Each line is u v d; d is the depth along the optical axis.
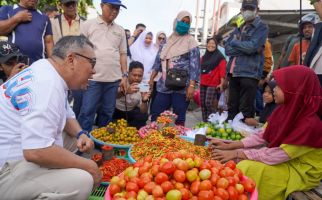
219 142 3.42
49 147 2.18
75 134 3.05
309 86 2.81
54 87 2.23
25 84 2.21
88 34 4.80
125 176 2.24
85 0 9.65
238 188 2.13
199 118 8.73
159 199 1.90
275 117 3.10
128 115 5.45
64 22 5.14
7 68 3.15
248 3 4.92
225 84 6.72
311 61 3.87
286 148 2.79
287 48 6.42
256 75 5.01
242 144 3.32
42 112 2.14
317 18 5.61
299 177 2.83
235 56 5.20
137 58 7.34
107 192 2.18
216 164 2.29
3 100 2.32
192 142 4.09
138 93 5.43
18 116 2.29
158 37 7.94
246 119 4.88
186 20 4.96
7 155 2.35
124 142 4.30
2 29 3.81
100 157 3.59
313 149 2.78
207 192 1.95
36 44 3.94
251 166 2.85
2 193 2.34
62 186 2.33
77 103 5.33
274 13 8.66
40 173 2.34
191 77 5.03
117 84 5.02
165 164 2.09
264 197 2.87
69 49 2.30
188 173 2.08
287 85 2.88
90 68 2.40
